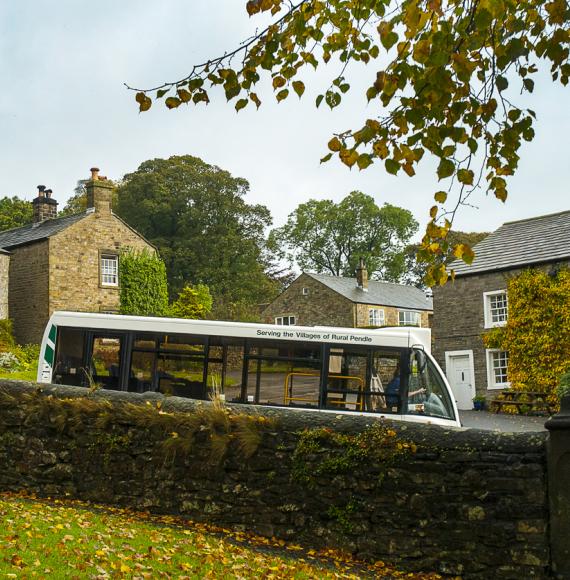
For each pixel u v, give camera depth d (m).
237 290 63.97
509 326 31.16
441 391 15.70
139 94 6.98
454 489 8.05
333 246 79.62
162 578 6.63
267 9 6.94
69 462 9.88
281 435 8.88
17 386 10.37
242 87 7.20
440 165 6.61
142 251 42.78
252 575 7.13
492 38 6.64
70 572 6.29
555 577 7.52
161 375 16.03
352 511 8.43
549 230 32.94
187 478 9.23
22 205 71.31
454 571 7.93
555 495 7.60
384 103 6.30
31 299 40.28
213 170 68.38
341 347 15.79
